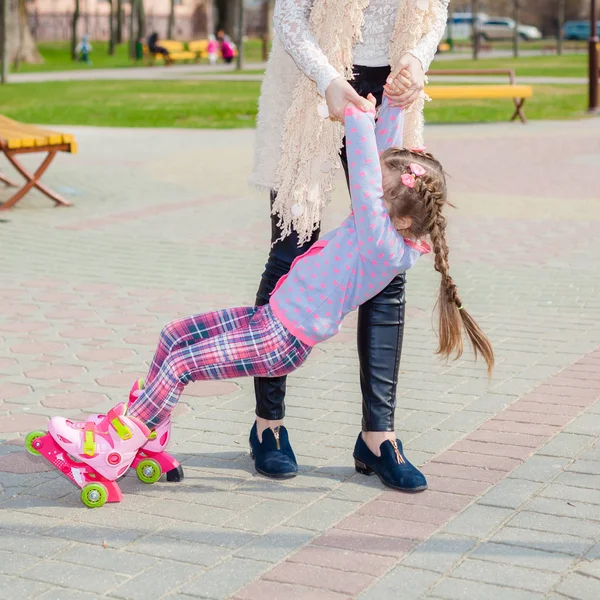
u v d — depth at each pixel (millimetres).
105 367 8164
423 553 4852
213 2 98375
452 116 32500
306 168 5699
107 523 5273
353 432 6625
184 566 4773
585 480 5711
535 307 9875
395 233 5285
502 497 5500
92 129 28094
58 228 14172
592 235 13531
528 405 7043
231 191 17453
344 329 9211
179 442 6484
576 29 109812
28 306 10086
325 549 4922
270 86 5836
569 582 4531
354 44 5656
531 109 34625
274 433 5984
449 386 7520
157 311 9898
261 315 5484
